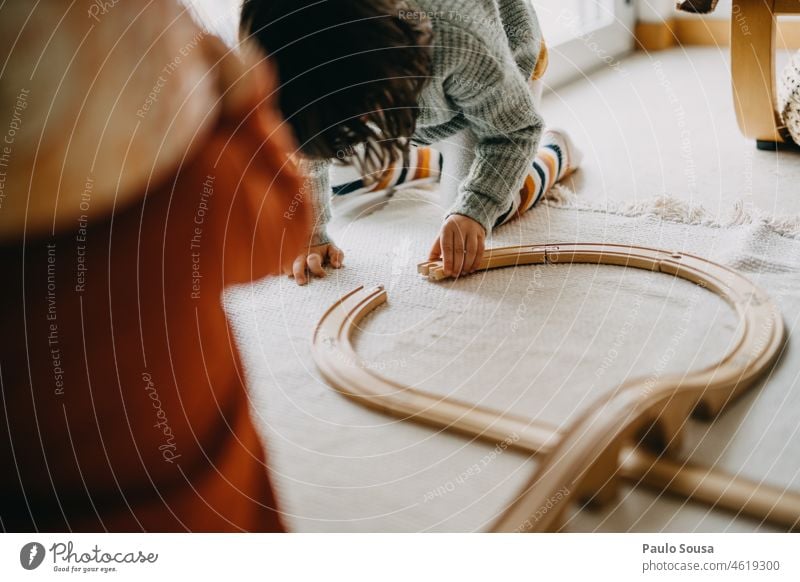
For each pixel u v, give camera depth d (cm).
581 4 232
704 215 127
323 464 75
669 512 66
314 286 112
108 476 46
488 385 86
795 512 64
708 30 241
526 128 106
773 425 75
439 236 113
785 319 93
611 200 137
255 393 87
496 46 94
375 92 71
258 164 47
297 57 65
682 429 74
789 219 121
